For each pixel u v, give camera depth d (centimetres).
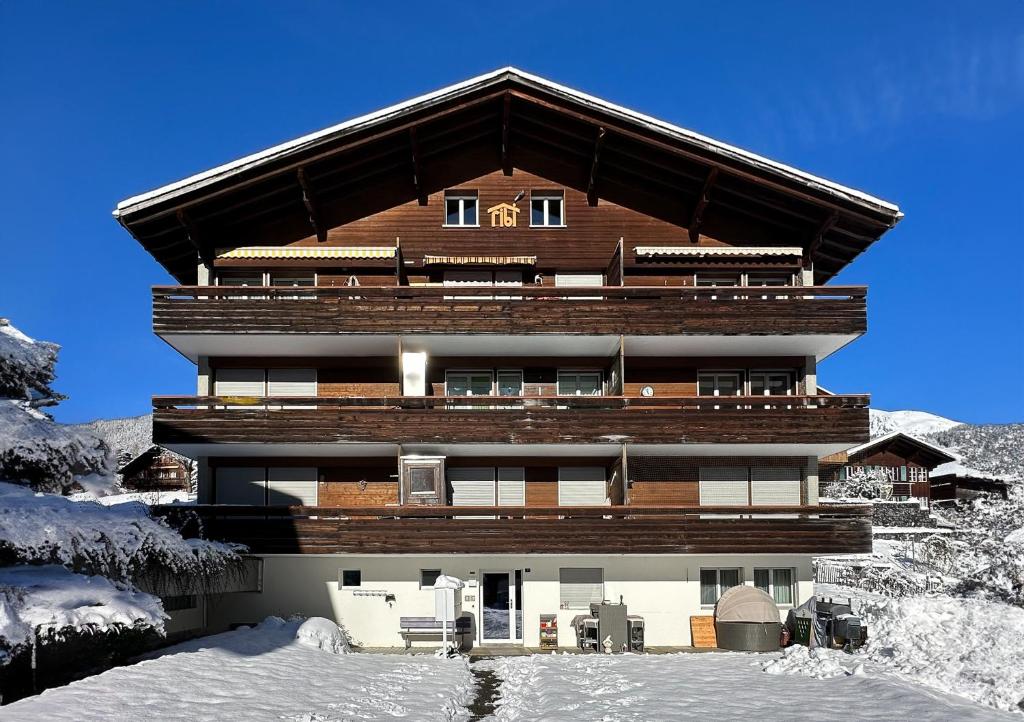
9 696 1377
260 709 1350
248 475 2500
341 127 2400
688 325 2427
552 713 1396
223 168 2375
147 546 1706
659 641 2358
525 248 2614
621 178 2652
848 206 2455
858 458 6181
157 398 2344
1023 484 3189
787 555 2397
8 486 1554
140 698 1345
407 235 2609
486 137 2648
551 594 2364
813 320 2436
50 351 1719
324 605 2317
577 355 2603
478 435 2356
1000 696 1478
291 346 2483
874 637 1917
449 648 2122
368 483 2505
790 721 1280
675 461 2539
